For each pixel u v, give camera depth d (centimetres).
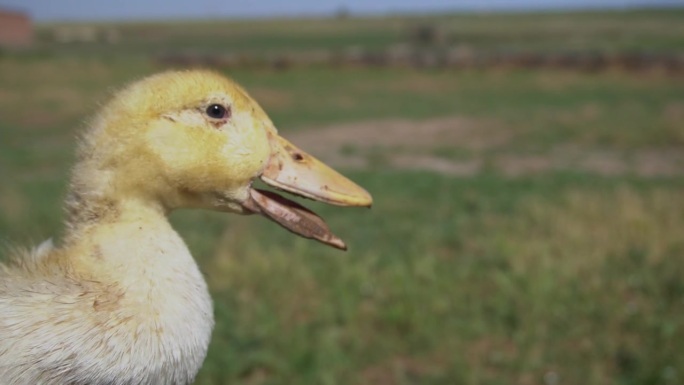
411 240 104
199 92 38
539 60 377
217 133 38
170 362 34
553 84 332
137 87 38
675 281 84
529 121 230
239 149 38
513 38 720
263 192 40
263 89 343
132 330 33
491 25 1038
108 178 36
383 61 410
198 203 39
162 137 37
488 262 92
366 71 402
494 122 233
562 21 1109
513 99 293
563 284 83
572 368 67
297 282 85
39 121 246
